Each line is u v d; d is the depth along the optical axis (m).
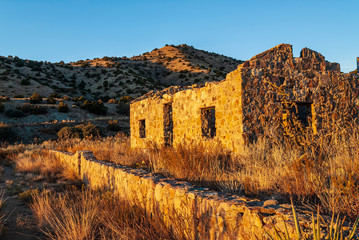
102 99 73.25
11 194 9.59
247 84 9.12
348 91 10.44
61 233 5.01
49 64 102.94
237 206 3.21
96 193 7.80
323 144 7.54
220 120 10.32
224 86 10.03
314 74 10.05
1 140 33.19
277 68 9.62
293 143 9.25
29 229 5.84
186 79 85.44
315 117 9.77
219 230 3.43
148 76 92.88
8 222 6.40
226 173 6.88
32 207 7.50
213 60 116.62
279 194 4.54
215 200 3.58
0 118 42.47
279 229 2.63
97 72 98.25
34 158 17.86
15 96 61.31
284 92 9.52
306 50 10.16
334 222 2.61
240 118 9.02
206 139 10.91
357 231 2.42
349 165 4.64
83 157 11.76
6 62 88.75
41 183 11.43
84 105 54.72
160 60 110.44
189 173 6.64
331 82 10.23
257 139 8.99
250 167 6.81
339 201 3.69
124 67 99.88
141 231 4.76
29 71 86.19
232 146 9.46
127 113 58.88
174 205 4.48
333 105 10.09
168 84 86.00
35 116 46.06
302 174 4.61
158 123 14.85
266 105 9.27
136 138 17.92
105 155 12.91
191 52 125.06
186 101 12.56
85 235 4.87
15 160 18.31
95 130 36.44
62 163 15.23
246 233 3.03
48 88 72.25
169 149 8.41
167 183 4.97
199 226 3.82
